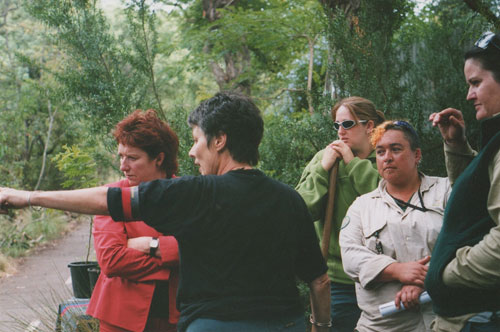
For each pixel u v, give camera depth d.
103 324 2.55
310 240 2.08
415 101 4.45
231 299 1.82
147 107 4.93
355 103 3.17
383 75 4.56
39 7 5.07
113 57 5.05
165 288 2.53
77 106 4.91
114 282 2.54
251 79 9.52
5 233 10.29
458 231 1.87
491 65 1.84
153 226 1.84
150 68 5.12
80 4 5.05
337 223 3.02
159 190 1.83
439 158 4.60
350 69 4.47
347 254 2.56
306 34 6.92
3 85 13.81
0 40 14.97
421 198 2.52
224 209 1.84
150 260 2.49
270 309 1.84
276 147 4.80
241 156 1.98
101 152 5.08
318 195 2.97
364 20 4.53
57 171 14.32
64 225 12.43
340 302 2.99
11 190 1.82
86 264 4.37
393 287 2.45
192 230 1.83
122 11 5.30
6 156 13.23
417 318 2.40
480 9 3.69
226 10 8.07
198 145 1.99
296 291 1.99
